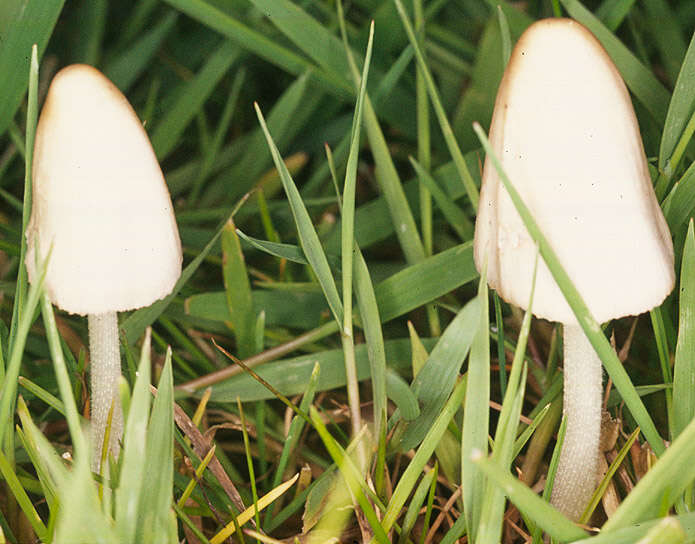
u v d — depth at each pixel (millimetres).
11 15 204
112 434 172
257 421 190
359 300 176
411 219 202
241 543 164
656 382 194
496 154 153
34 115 167
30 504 161
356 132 168
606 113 148
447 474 177
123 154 156
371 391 202
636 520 150
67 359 187
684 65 184
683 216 180
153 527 149
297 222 171
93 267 155
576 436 166
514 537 174
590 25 199
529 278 150
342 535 172
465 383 160
